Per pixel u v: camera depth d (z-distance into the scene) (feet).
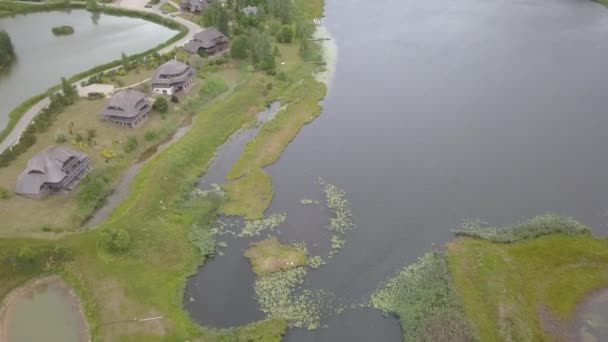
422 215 250.78
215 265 226.38
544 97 352.08
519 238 231.30
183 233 239.30
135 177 272.51
